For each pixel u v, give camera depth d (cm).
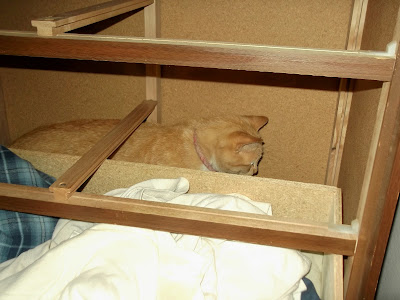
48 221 108
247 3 131
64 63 153
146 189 103
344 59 66
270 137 154
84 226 100
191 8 136
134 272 81
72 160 118
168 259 86
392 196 73
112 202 84
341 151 145
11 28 146
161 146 147
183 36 140
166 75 150
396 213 105
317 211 107
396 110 68
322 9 128
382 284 113
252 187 109
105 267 81
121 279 78
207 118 154
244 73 144
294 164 156
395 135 69
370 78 67
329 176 150
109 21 140
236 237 80
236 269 88
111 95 156
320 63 67
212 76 147
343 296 90
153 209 82
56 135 143
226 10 134
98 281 76
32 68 156
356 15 124
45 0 139
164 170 114
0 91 161
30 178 110
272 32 134
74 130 145
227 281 87
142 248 85
